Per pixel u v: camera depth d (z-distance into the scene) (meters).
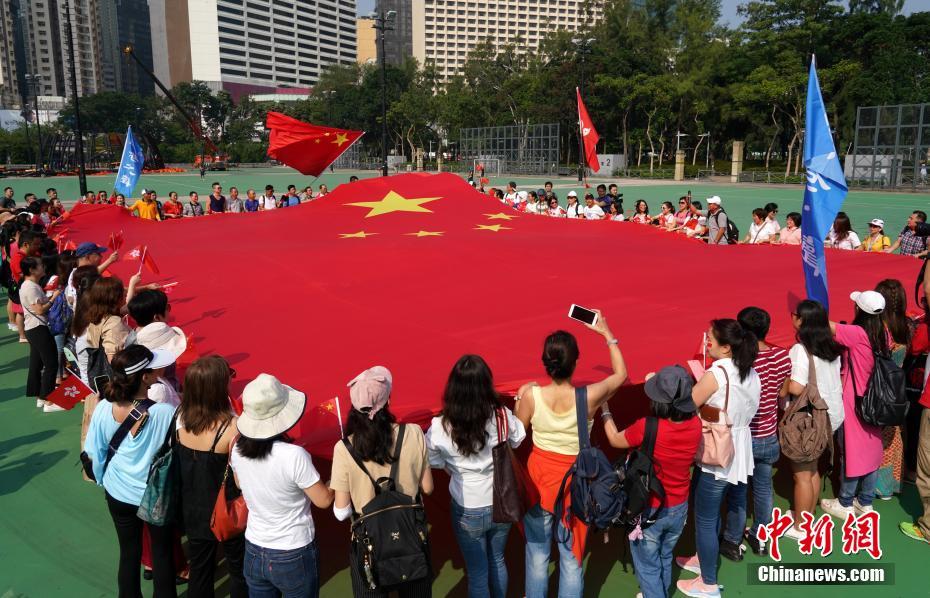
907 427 5.64
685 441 3.60
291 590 3.30
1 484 5.81
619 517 3.61
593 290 7.43
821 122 5.44
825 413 4.47
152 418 3.70
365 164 104.38
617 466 3.88
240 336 5.96
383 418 3.23
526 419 3.73
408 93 95.25
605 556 4.66
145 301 4.94
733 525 4.57
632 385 4.50
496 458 3.45
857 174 41.59
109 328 5.04
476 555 3.64
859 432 4.88
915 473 5.71
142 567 4.71
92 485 5.79
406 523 3.14
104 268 7.44
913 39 57.66
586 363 4.93
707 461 3.88
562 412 3.60
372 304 6.99
